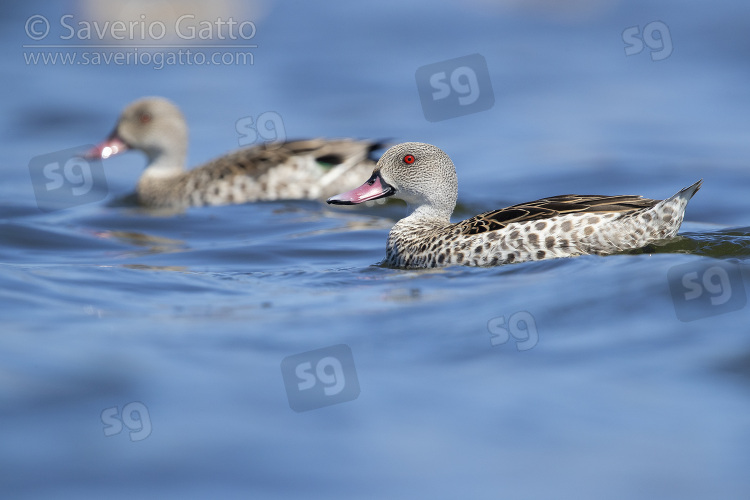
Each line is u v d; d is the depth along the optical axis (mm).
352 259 15891
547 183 22391
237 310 12109
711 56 33781
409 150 15609
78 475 8344
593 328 10969
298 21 39062
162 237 18188
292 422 9219
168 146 22469
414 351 10680
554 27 38125
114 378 9922
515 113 28750
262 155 21203
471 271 13383
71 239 17703
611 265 12570
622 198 13719
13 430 8906
